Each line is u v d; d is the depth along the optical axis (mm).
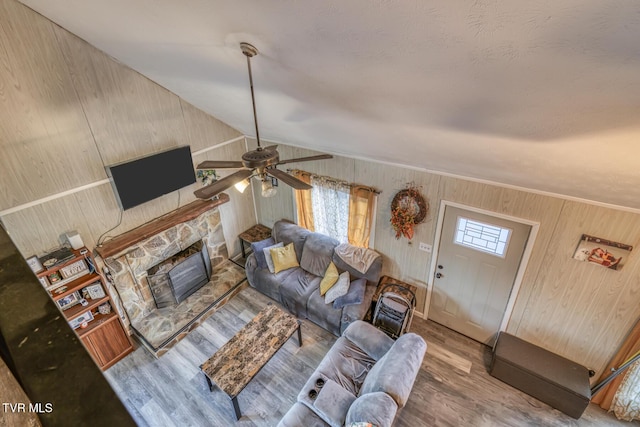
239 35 1862
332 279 4250
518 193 3109
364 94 2143
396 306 3848
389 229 4219
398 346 3008
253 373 3225
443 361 3816
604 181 2299
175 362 3898
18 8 2684
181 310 4453
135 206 3881
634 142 1692
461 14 1182
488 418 3242
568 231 2961
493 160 2623
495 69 1443
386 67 1709
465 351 3938
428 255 4027
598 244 2834
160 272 4285
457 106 1898
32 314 429
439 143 2646
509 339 3648
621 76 1246
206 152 4598
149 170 3846
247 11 1585
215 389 3594
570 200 2850
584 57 1209
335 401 2840
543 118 1736
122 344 3916
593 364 3271
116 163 3652
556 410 3285
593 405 3324
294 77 2246
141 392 3584
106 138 3502
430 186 3654
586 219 2836
